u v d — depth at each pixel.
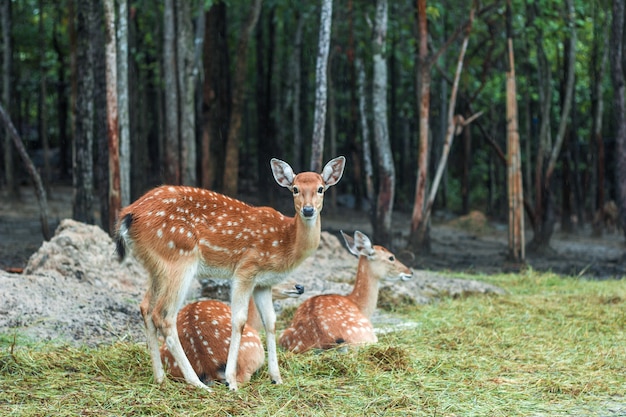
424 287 10.13
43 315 7.31
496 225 22.98
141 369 5.94
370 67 24.28
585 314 8.92
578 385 5.96
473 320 8.50
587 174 23.61
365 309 7.62
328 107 25.14
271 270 5.81
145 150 23.14
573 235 21.00
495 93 21.67
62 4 22.50
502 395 5.67
